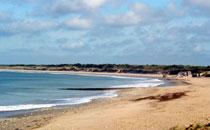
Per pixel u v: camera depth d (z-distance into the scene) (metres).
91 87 84.75
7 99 54.47
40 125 27.25
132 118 26.56
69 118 29.95
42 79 141.12
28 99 53.91
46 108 39.91
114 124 24.53
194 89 55.72
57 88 82.19
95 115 30.28
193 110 29.16
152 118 25.94
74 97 56.44
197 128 18.83
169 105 33.53
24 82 115.06
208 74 141.12
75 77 166.25
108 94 61.00
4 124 28.41
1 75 189.25
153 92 57.19
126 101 42.47
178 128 20.41
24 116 33.34
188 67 196.62
